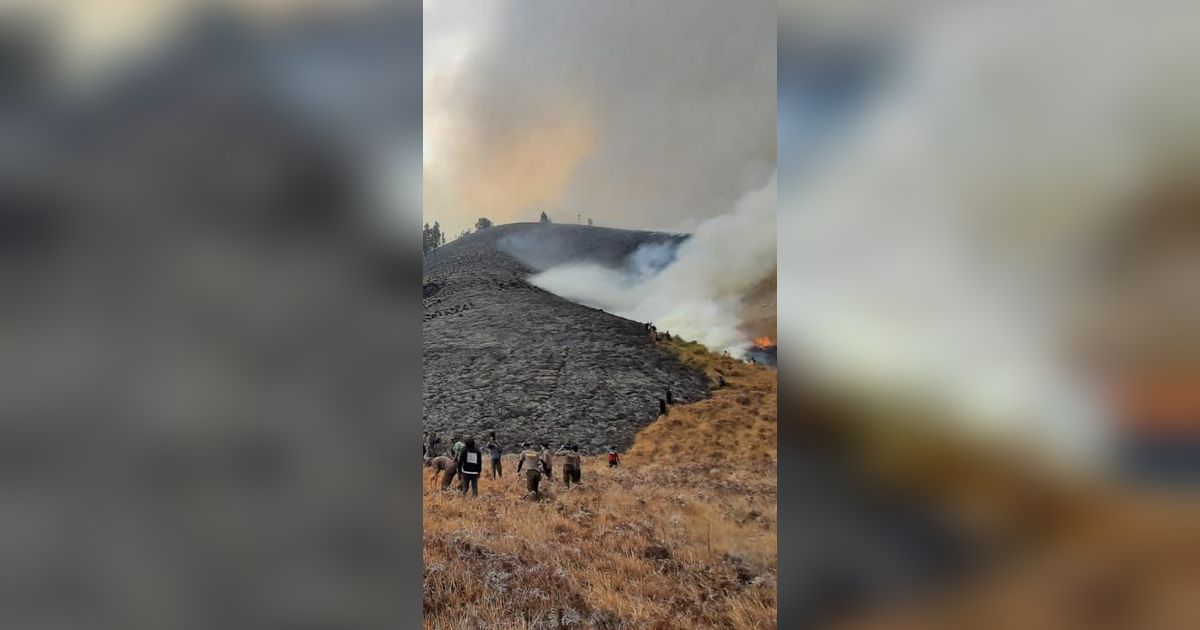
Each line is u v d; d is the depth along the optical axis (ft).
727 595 5.41
